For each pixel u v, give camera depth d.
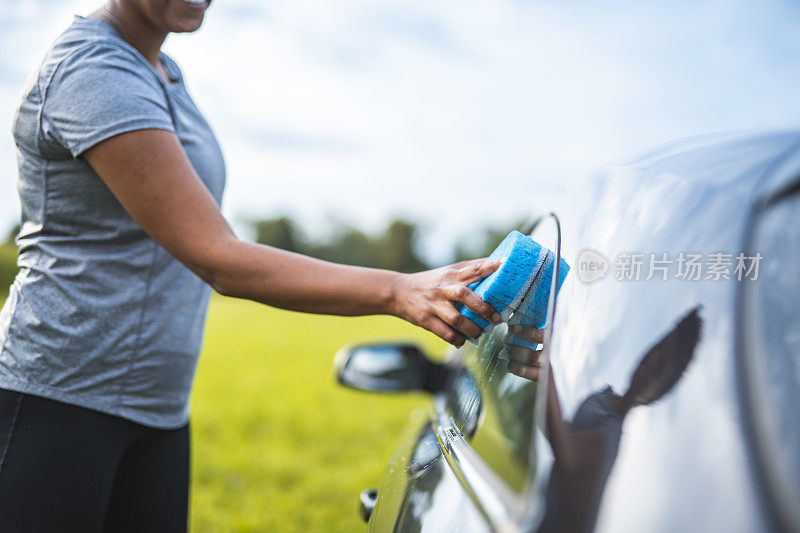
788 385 0.76
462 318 1.07
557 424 0.84
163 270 1.48
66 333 1.40
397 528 1.10
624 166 1.09
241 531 3.80
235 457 5.41
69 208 1.39
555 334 0.96
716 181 0.92
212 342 14.31
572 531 0.72
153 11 1.44
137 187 1.24
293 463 5.30
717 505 0.69
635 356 0.84
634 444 0.76
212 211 1.25
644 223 0.94
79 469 1.40
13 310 1.44
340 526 3.99
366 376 2.63
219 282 1.25
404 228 51.88
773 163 0.91
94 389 1.43
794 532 0.66
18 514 1.36
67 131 1.28
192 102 1.62
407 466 1.31
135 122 1.23
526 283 1.02
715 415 0.75
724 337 0.80
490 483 0.90
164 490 1.66
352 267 1.21
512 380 1.07
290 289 1.20
